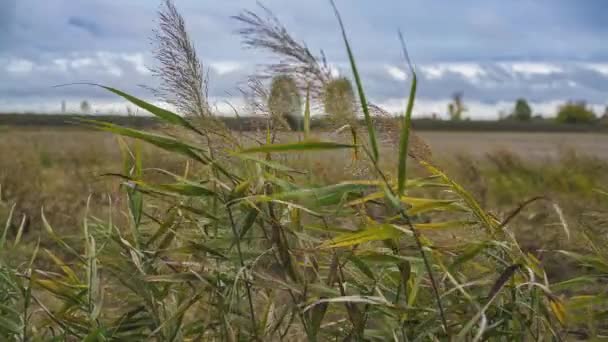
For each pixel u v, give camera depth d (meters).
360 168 2.39
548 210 5.77
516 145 31.22
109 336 2.55
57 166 12.16
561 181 9.97
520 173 11.47
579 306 2.53
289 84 2.21
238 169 2.56
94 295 2.58
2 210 5.36
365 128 2.26
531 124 67.88
